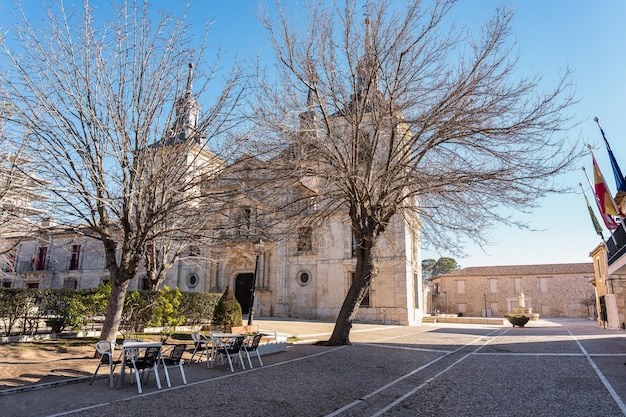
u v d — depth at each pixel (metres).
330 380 8.47
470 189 11.72
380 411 6.16
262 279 30.72
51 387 7.56
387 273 27.59
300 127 12.66
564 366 9.80
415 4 12.43
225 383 8.12
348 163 13.09
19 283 38.09
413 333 19.83
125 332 14.05
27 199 10.56
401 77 12.61
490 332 21.41
